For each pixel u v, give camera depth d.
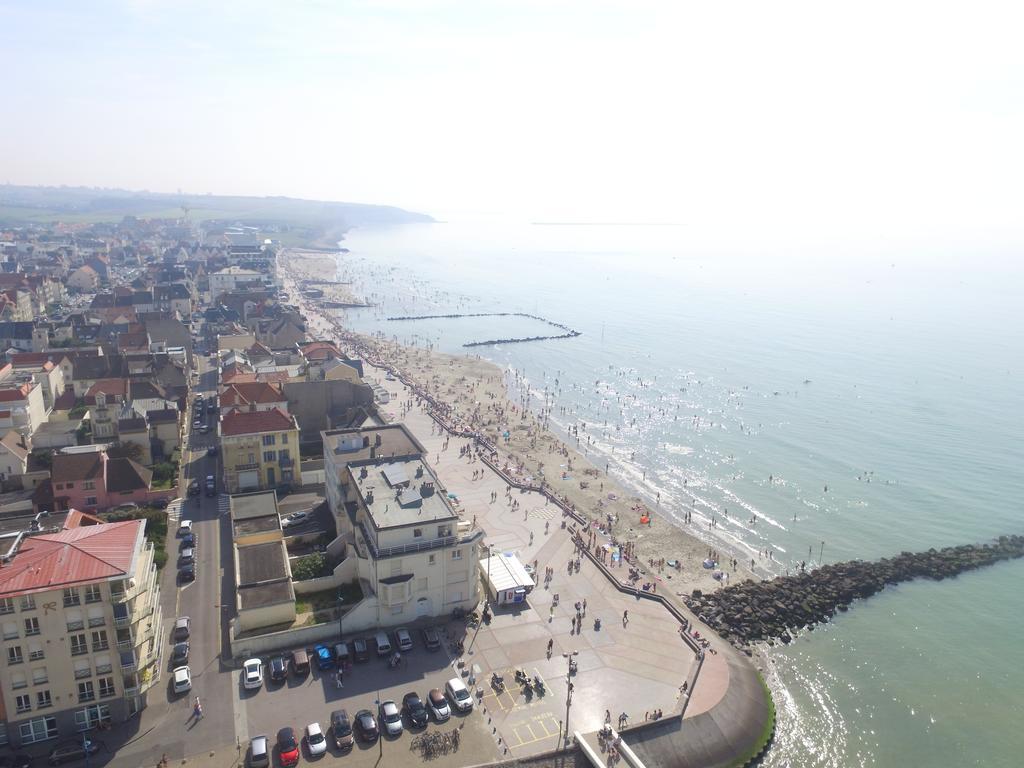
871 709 96.94
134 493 130.62
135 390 169.75
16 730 74.00
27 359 187.88
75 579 72.38
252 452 138.50
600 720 83.19
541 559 120.62
